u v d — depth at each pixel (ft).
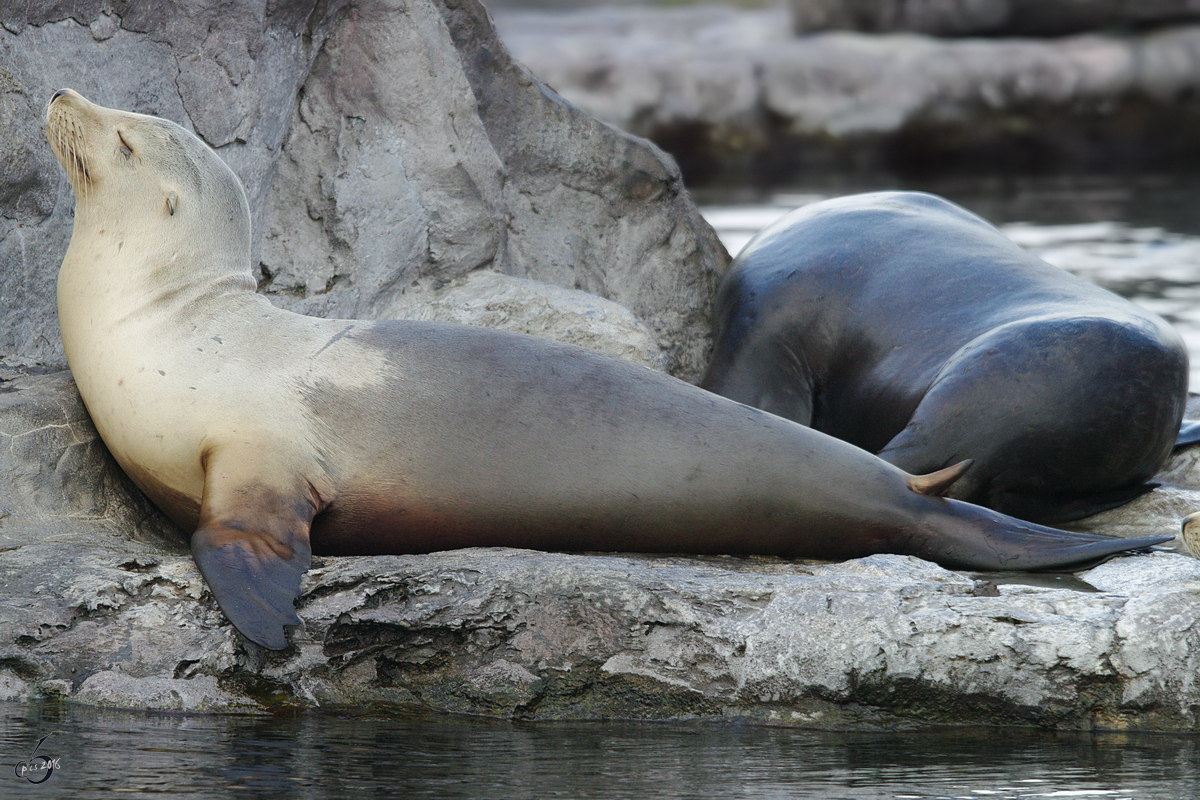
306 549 57.41
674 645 53.21
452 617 53.93
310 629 53.83
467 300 88.02
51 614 54.44
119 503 67.05
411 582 55.16
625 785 42.65
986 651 51.78
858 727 51.60
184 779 42.09
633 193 102.42
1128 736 50.39
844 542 63.67
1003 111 339.36
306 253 88.79
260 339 63.98
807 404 89.30
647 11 450.30
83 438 66.54
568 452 63.00
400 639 54.08
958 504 64.49
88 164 65.21
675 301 103.09
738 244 181.88
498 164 94.53
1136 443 75.10
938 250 88.07
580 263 100.27
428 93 91.25
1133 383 74.08
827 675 52.08
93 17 74.38
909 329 83.66
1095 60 338.54
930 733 50.67
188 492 62.95
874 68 335.26
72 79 73.10
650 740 48.91
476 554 58.49
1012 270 84.74
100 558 58.23
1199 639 51.83
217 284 65.26
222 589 52.49
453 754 46.11
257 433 60.85
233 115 82.79
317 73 90.53
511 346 66.23
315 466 61.57
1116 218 222.28
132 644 53.72
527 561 56.90
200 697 52.03
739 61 338.75
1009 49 342.23
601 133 101.35
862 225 92.27
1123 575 59.16
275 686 53.16
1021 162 338.75
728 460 63.10
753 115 336.70
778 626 53.26
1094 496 77.61
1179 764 46.32
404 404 63.26
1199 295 152.66
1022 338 75.61
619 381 65.41
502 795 41.24
